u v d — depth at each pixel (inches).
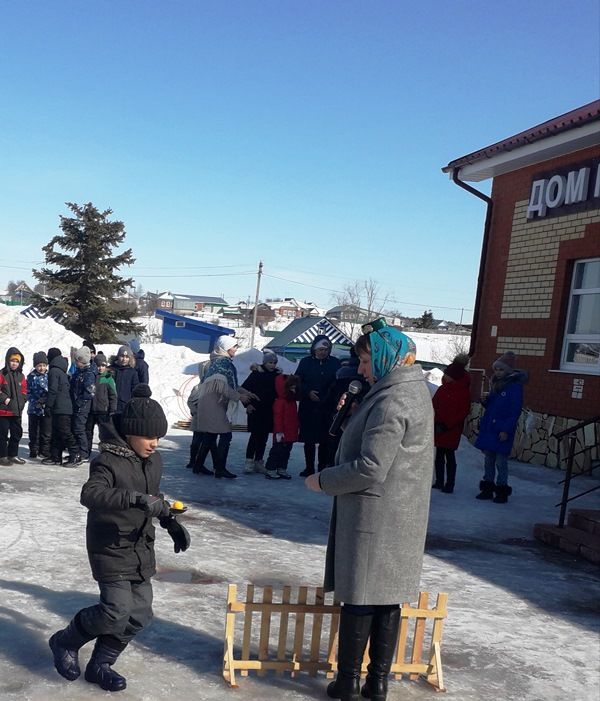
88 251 1694.1
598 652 179.5
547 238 528.1
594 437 466.9
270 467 384.5
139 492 134.7
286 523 293.6
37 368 398.6
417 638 154.7
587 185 493.0
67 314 1680.6
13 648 154.6
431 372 824.3
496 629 189.2
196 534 262.4
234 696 141.5
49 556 219.8
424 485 136.7
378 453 130.1
